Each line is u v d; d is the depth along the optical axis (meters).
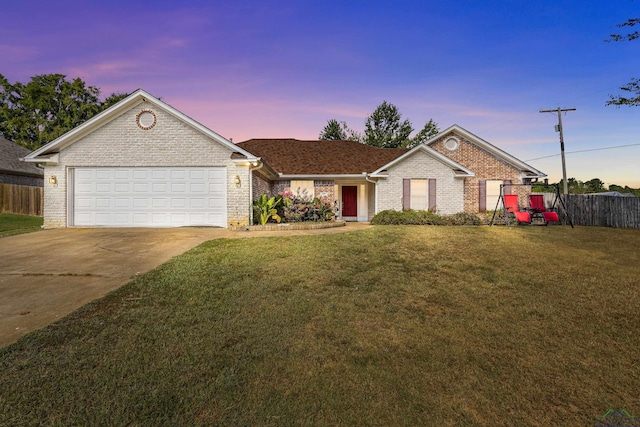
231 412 2.42
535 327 3.92
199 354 3.19
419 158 16.02
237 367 2.99
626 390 2.75
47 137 35.53
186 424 2.29
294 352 3.28
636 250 8.37
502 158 17.27
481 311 4.39
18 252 7.52
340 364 3.09
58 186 11.51
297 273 5.94
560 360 3.20
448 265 6.74
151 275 5.71
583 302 4.71
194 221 11.68
